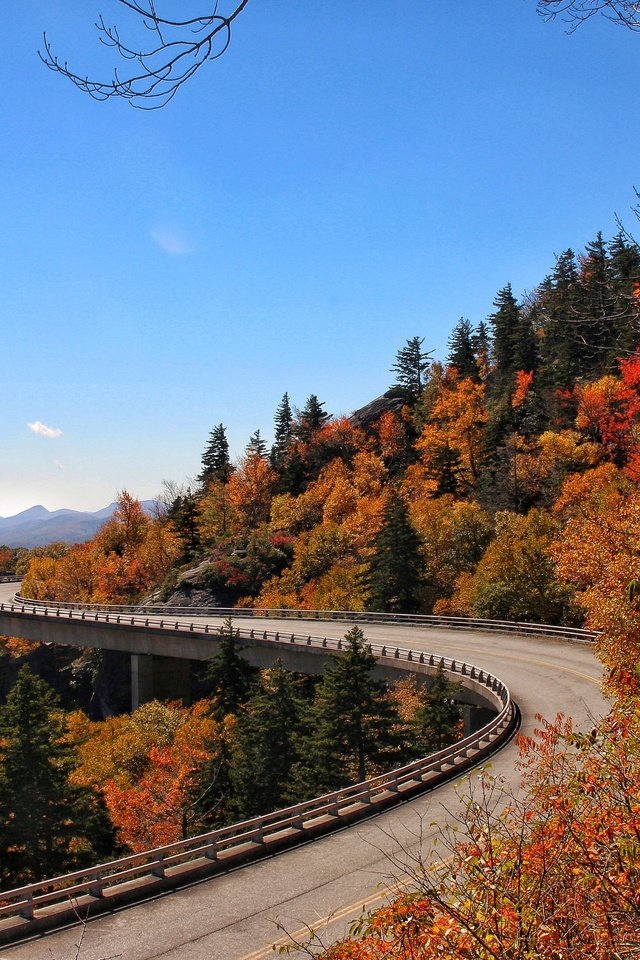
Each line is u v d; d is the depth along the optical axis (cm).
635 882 695
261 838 1809
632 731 899
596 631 4366
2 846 3384
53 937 1389
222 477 13425
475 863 796
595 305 696
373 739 3541
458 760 2461
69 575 10669
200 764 4184
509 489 8150
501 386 11362
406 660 4297
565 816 777
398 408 13138
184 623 6300
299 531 9931
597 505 5369
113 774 4831
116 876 1559
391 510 6838
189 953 1293
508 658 4181
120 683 8006
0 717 3634
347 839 1850
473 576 6094
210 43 511
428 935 776
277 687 3956
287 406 15125
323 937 1311
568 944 673
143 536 11312
